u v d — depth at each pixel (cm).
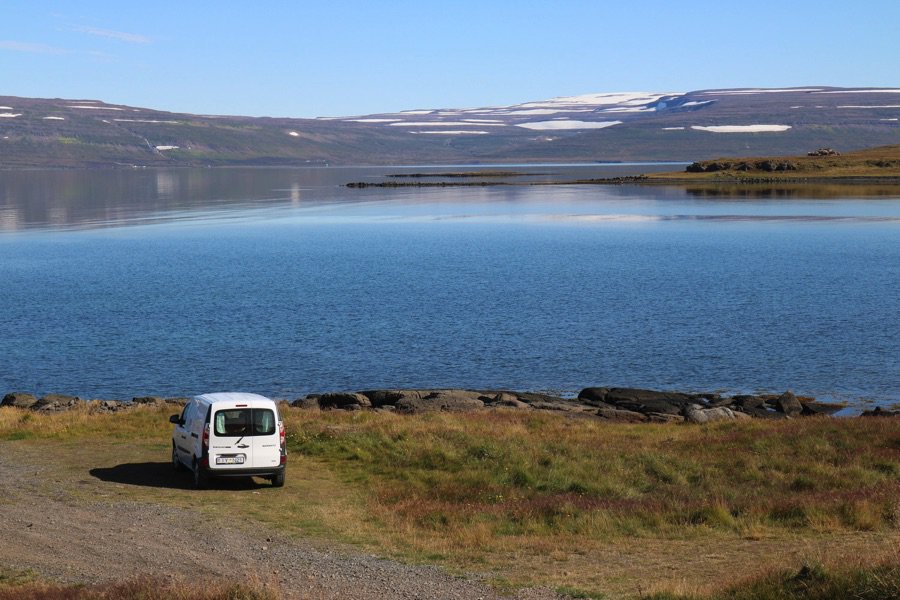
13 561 1762
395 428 3384
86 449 3120
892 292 9006
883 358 5959
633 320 7544
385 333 7094
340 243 15462
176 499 2381
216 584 1563
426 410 4241
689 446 3319
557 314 7906
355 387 5419
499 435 3378
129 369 5916
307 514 2242
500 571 1756
